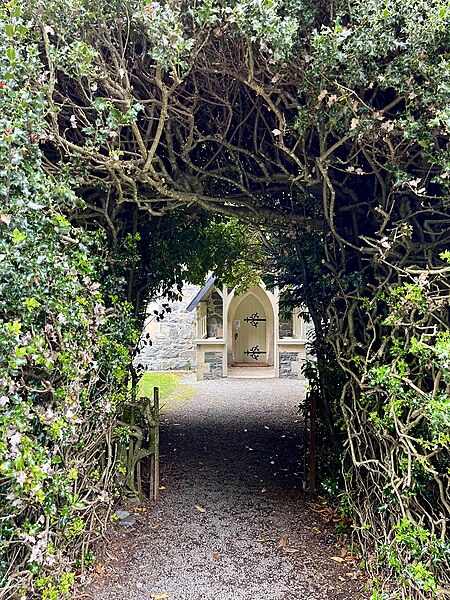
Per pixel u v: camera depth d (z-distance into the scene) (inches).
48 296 76.5
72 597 90.6
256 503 144.2
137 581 99.4
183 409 299.1
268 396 344.2
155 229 164.6
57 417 73.8
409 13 79.7
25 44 89.9
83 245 90.5
